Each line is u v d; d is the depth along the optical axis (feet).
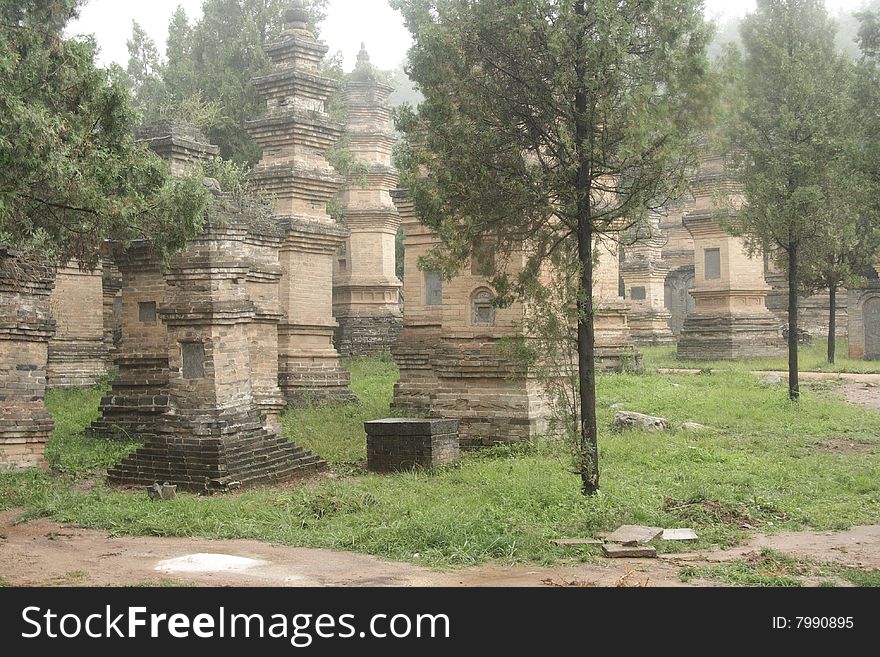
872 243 120.16
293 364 97.86
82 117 48.01
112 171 47.50
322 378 99.25
